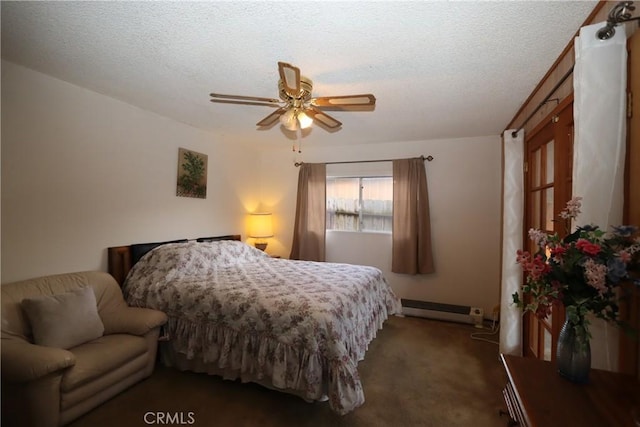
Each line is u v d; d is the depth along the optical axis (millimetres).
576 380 1071
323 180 4293
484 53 1765
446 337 3070
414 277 3922
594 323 1232
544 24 1480
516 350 2461
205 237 3635
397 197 3898
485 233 3643
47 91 2156
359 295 2373
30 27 1565
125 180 2723
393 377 2299
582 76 1248
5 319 1792
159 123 3043
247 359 1998
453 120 3055
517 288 2465
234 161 4141
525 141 2496
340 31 1565
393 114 2877
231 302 2107
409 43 1670
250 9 1398
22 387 1546
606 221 1199
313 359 1769
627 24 1159
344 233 4297
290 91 1742
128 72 2092
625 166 1178
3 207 1958
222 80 2197
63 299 1956
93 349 1876
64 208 2279
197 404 1935
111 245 2615
